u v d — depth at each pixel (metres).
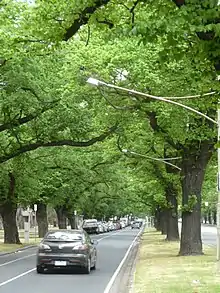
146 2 9.26
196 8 7.77
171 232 46.88
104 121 28.83
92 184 54.72
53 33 12.94
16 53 21.78
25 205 52.31
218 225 23.30
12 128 29.14
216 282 16.42
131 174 47.53
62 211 70.19
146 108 24.78
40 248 21.88
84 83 23.56
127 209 114.88
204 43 8.20
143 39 8.24
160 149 34.88
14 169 39.09
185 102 23.36
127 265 26.31
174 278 17.69
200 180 27.80
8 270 23.39
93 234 78.06
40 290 16.39
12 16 20.83
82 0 11.26
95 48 22.97
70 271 22.92
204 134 25.69
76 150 44.31
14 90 25.67
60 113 28.95
